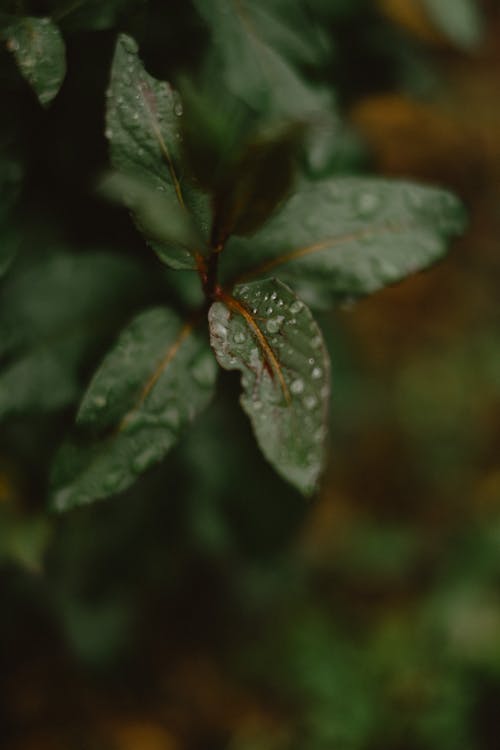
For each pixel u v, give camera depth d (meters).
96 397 0.35
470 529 1.25
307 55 0.39
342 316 0.62
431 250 0.38
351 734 0.96
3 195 0.39
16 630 0.71
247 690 1.01
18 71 0.37
